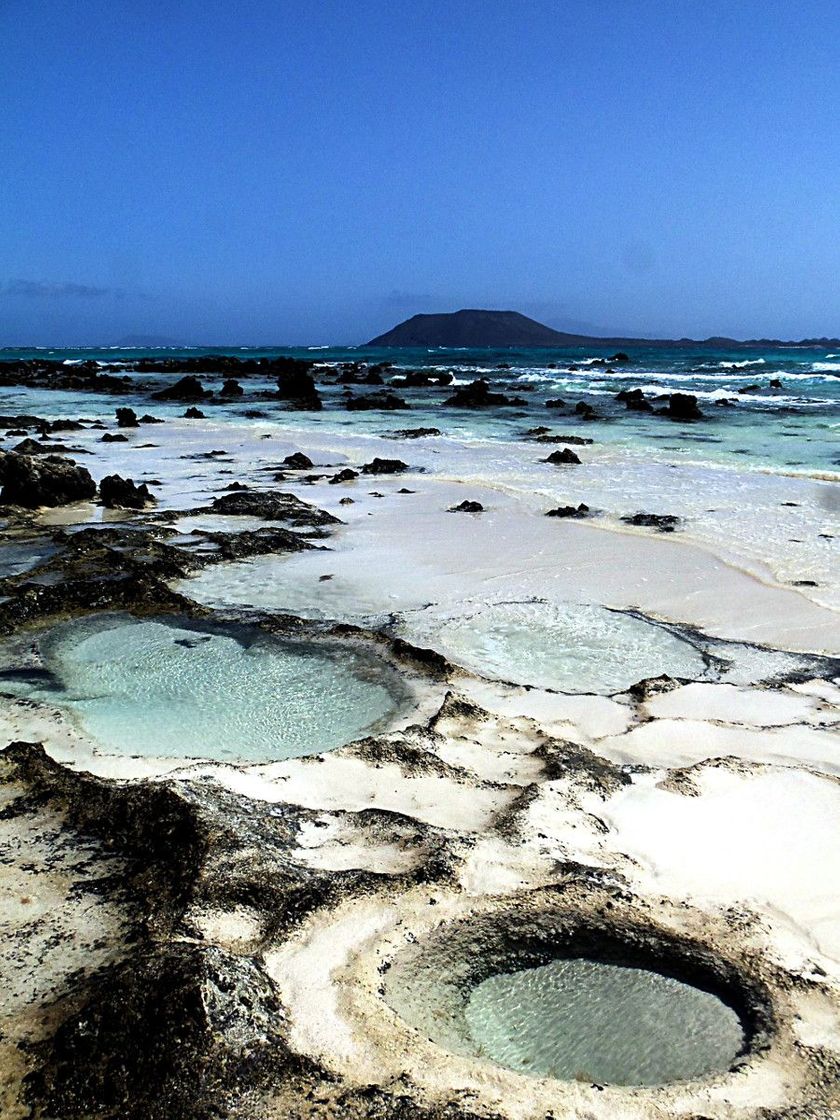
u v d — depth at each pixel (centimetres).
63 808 575
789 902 486
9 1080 360
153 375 6259
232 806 558
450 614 1022
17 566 1238
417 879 488
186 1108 342
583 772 616
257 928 449
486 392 3828
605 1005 426
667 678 813
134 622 1002
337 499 1730
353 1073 362
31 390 4875
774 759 652
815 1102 359
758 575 1152
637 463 2119
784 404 3550
